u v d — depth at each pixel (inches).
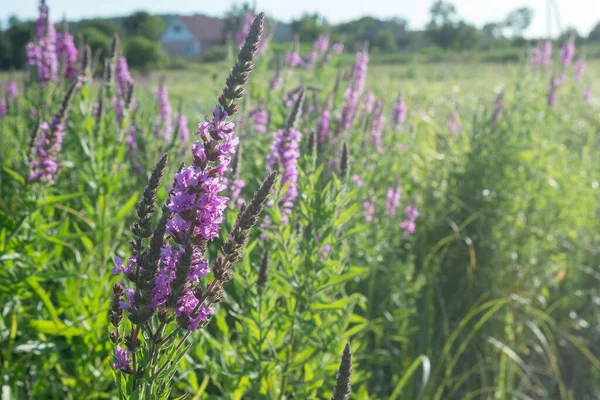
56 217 231.1
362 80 299.6
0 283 164.6
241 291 157.2
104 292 176.6
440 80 1331.2
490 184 291.6
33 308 182.1
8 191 231.8
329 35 345.4
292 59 336.5
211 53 1818.4
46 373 172.9
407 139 317.1
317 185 181.6
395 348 230.2
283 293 158.6
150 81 500.7
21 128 277.6
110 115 211.6
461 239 282.7
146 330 87.7
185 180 85.0
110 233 198.8
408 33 4793.3
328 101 246.2
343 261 174.6
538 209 291.0
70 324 172.7
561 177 307.6
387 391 221.6
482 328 250.7
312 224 157.2
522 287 274.7
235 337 198.8
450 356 242.4
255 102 293.7
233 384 156.8
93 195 196.7
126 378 89.9
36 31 264.2
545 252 289.6
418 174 343.0
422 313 246.7
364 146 259.9
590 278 288.0
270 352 157.9
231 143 86.4
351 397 178.2
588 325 263.7
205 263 85.4
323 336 161.2
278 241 155.6
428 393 218.2
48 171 181.3
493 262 274.4
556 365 249.6
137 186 249.6
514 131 303.4
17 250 169.9
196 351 158.9
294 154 168.7
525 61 340.8
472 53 2829.7
